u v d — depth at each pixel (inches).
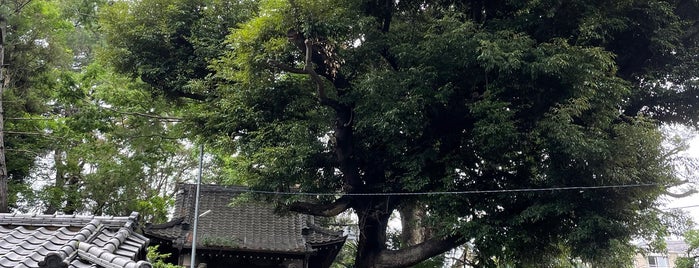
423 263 748.6
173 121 856.3
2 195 668.1
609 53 515.5
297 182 581.9
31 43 820.0
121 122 869.8
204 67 706.8
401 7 620.4
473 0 613.3
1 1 761.0
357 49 584.1
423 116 543.5
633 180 499.5
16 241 235.0
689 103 609.0
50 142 848.3
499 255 567.2
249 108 585.6
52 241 236.8
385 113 514.6
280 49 556.7
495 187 581.0
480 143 545.6
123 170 865.5
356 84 560.4
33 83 841.5
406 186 558.6
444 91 528.1
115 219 280.1
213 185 812.0
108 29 724.0
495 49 493.4
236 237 700.0
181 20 714.2
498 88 534.6
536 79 522.9
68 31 924.0
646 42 597.3
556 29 573.0
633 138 494.3
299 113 601.6
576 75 502.6
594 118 522.3
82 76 834.8
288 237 724.0
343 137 585.3
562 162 520.1
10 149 757.9
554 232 569.6
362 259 637.3
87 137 824.9
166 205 961.5
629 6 569.9
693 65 585.3
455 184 571.2
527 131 551.5
